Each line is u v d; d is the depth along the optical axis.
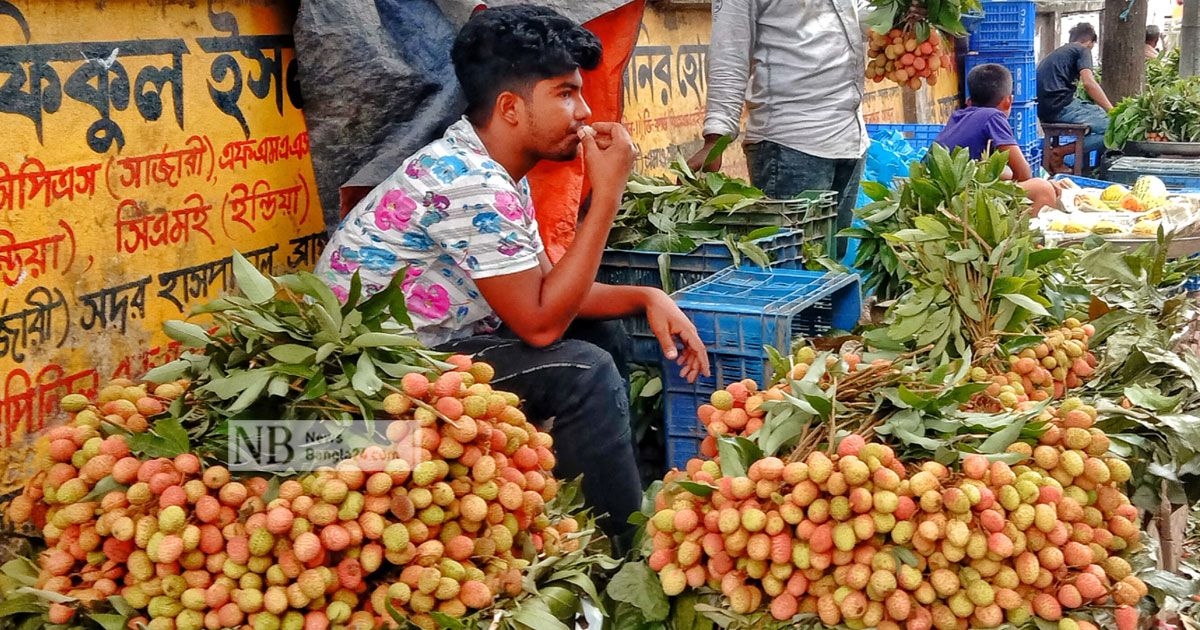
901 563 1.91
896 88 9.23
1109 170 7.55
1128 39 10.46
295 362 2.00
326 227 3.14
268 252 3.12
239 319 2.07
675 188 3.98
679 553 2.02
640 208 3.89
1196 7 10.17
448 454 1.90
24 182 2.38
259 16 3.05
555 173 3.42
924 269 2.90
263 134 3.08
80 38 2.51
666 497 2.17
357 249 2.65
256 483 1.87
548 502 2.27
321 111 3.06
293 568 1.79
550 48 2.61
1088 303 3.35
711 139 4.53
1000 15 9.20
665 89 5.72
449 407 1.91
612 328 3.26
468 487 1.95
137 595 1.82
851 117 4.75
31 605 1.86
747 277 3.49
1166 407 2.56
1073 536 1.98
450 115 3.13
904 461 2.08
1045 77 10.34
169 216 2.77
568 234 3.48
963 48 9.51
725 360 3.06
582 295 2.63
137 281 2.68
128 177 2.64
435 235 2.59
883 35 5.23
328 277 2.67
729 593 1.97
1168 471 2.46
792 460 2.08
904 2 5.16
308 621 1.82
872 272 4.23
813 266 4.07
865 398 2.21
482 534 1.98
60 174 2.46
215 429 1.94
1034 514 1.91
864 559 1.91
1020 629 1.92
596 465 2.69
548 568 2.08
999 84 6.48
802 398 2.17
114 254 2.61
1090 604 1.96
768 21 4.61
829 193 4.38
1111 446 2.38
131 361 2.65
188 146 2.82
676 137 5.84
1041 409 2.12
